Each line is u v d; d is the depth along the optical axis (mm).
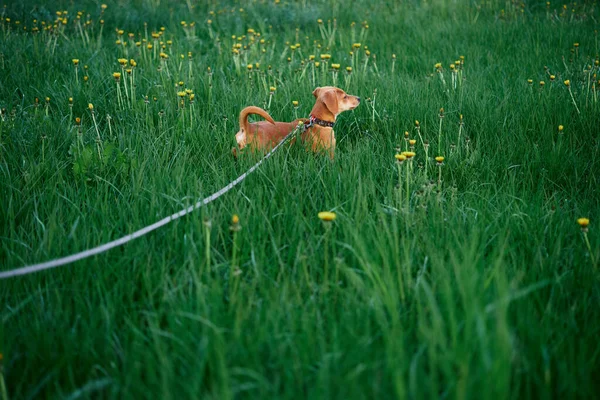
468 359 2025
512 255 2980
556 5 11055
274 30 10086
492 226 3367
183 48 8297
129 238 2926
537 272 2875
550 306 2553
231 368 2205
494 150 4859
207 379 2215
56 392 2221
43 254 3002
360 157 4387
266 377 2207
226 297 2736
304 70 6590
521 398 2129
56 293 2654
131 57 7680
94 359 2352
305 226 3355
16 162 4277
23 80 6547
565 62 7523
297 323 2443
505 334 1930
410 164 4074
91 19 9758
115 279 2893
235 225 2686
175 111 5559
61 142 4762
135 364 2188
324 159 4355
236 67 7094
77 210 3529
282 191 3734
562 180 4387
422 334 2285
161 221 3148
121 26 9836
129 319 2561
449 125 5219
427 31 9445
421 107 5594
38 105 5859
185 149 4547
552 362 2258
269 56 7969
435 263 2760
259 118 5621
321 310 2666
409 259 2902
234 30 9750
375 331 2436
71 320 2633
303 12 10789
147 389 2113
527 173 4367
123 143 4633
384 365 2174
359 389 2002
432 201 3604
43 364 2338
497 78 7027
